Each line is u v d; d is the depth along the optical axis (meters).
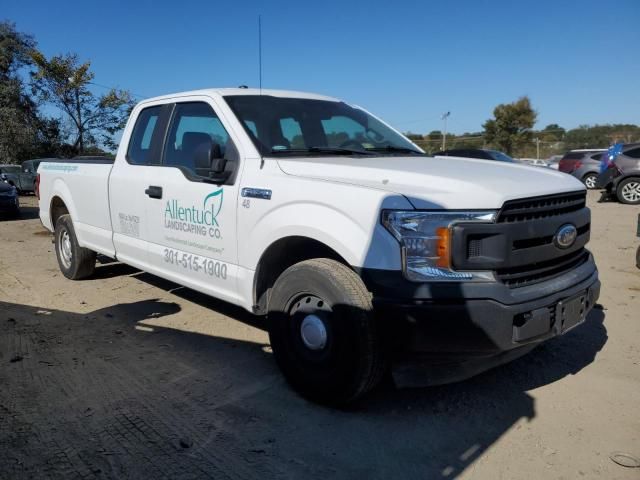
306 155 4.00
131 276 6.75
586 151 21.61
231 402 3.52
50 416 3.32
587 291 3.46
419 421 3.30
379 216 3.00
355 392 3.21
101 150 29.34
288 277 3.48
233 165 3.95
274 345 3.67
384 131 4.95
